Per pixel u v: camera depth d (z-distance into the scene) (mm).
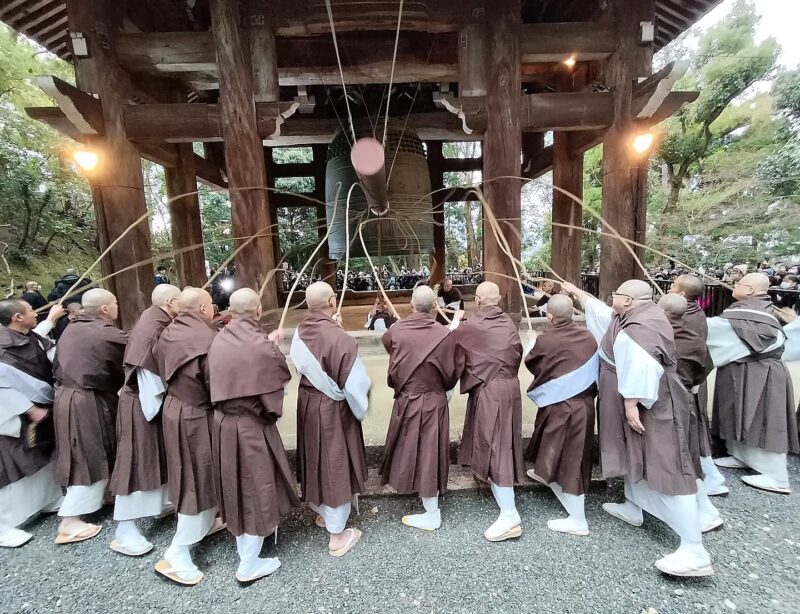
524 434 3035
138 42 4258
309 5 4246
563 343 2281
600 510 2613
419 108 7234
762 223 16094
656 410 2029
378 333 4727
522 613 1873
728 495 2703
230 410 2012
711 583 2012
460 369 2398
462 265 25547
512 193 4387
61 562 2273
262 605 1961
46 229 14984
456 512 2619
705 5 4777
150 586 2096
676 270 14398
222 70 4172
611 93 4480
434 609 1910
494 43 4281
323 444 2205
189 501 2086
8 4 4535
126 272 4340
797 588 1970
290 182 16125
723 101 16703
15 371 2344
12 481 2395
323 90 7113
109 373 2406
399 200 5266
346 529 2396
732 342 2756
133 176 4363
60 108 3824
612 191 4605
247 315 2088
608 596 1954
